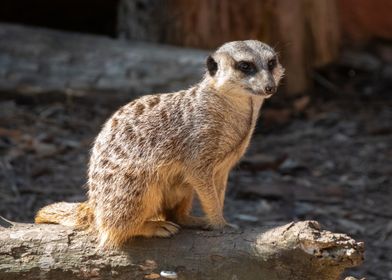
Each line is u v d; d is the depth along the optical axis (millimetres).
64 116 13406
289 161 12562
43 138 12352
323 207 11109
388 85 16344
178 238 6371
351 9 17594
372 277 9203
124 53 14516
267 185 11641
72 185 10961
